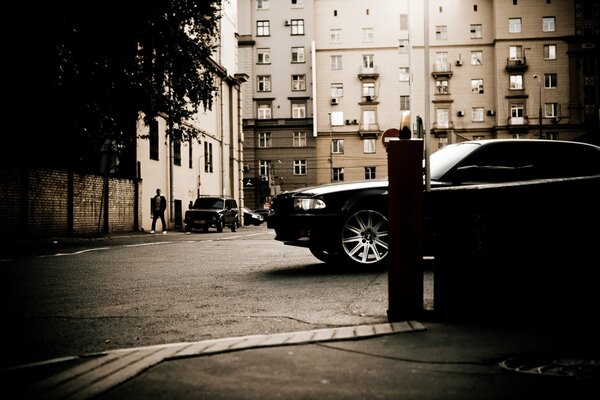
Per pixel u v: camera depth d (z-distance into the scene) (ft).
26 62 47.42
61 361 10.44
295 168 201.57
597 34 188.03
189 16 58.34
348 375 9.16
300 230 24.23
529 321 12.48
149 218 91.35
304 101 201.67
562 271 12.19
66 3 46.60
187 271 26.50
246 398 8.21
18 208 57.26
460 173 24.22
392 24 199.72
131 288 21.03
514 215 12.59
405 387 8.54
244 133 202.39
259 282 21.90
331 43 201.36
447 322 12.90
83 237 63.05
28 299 18.57
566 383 8.50
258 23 203.92
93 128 59.62
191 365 9.90
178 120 62.08
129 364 9.82
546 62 190.49
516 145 25.26
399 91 198.39
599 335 11.33
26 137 60.80
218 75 126.93
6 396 8.38
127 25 52.26
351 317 14.33
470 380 8.78
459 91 195.42
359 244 24.58
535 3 190.70
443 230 13.80
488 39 195.52
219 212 89.66
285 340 11.32
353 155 199.82
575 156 25.84
